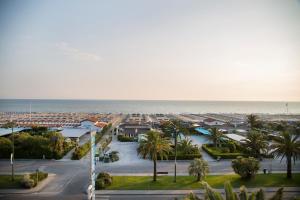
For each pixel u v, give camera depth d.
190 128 96.69
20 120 135.12
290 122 120.81
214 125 110.25
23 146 58.78
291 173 47.22
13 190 38.84
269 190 38.97
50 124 112.19
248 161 43.62
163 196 36.97
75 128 93.25
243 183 42.09
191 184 41.62
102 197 36.50
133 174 47.31
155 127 102.19
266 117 173.38
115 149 70.94
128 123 116.50
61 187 40.28
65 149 63.56
